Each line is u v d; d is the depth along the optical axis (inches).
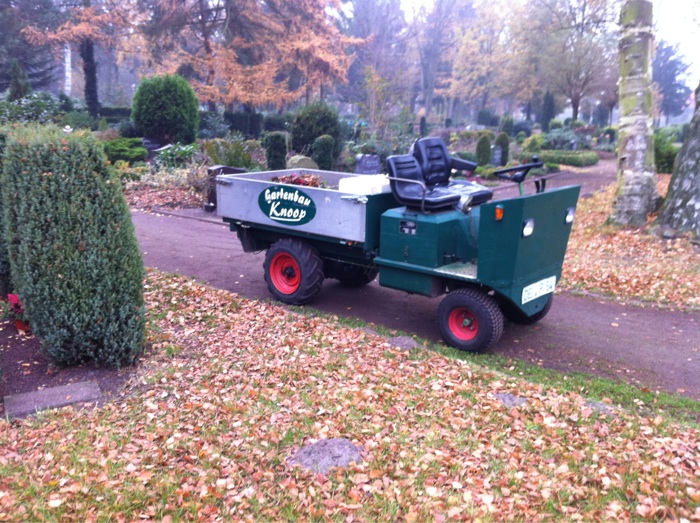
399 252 271.9
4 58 1611.7
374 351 249.9
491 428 183.9
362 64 1871.3
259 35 1382.9
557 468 160.6
